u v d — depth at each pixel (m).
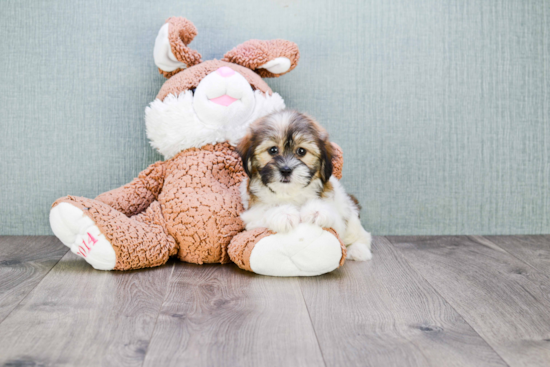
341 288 1.71
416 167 2.56
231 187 2.08
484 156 2.58
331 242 1.79
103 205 1.92
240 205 2.00
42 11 2.40
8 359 1.16
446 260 2.10
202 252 1.95
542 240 2.48
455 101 2.54
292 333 1.33
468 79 2.54
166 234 1.98
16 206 2.49
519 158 2.59
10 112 2.44
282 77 2.48
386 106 2.52
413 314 1.48
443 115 2.54
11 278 1.78
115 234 1.83
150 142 2.24
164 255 1.93
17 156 2.46
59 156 2.47
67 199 1.84
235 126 2.08
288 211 1.78
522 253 2.22
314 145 1.78
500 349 1.25
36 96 2.44
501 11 2.52
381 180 2.55
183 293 1.64
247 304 1.54
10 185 2.47
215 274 1.86
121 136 2.47
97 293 1.63
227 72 2.03
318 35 2.47
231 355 1.20
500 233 2.61
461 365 1.16
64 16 2.41
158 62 2.19
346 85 2.50
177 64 2.21
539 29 2.54
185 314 1.45
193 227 1.94
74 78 2.44
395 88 2.52
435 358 1.20
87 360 1.17
